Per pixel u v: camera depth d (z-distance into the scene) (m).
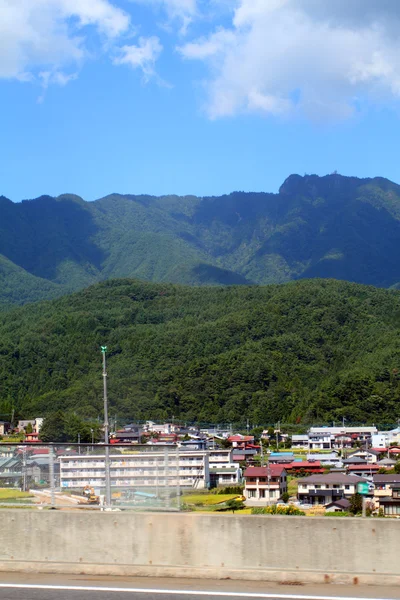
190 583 10.59
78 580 10.76
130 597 9.92
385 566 10.58
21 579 10.83
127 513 11.34
